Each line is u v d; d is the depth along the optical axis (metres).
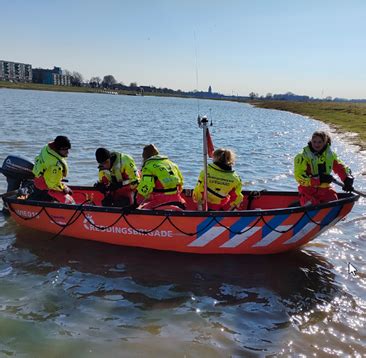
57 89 147.88
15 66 172.25
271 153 16.67
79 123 26.56
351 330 4.13
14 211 6.68
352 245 6.36
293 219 5.67
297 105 90.19
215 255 5.95
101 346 3.79
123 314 4.34
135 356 3.67
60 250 5.99
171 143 18.55
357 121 34.50
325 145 5.76
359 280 5.25
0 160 11.93
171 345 3.83
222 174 5.88
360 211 8.02
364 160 14.46
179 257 5.86
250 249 5.89
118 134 21.27
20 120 25.33
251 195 6.98
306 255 5.99
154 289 4.91
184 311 4.43
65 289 4.83
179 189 6.18
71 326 4.09
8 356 3.61
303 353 3.76
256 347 3.84
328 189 5.95
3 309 4.34
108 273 5.29
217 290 4.92
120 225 6.00
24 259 5.63
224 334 4.03
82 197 7.41
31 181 7.36
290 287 5.03
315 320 4.30
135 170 6.64
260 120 44.03
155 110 57.81
